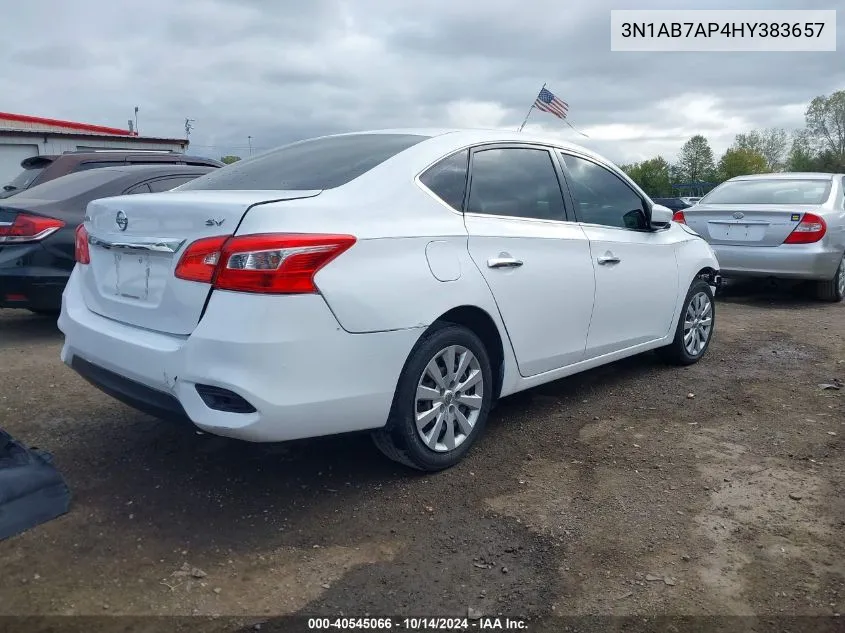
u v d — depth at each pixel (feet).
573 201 14.84
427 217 11.74
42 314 25.57
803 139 265.34
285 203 10.21
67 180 23.29
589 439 13.93
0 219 20.93
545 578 9.41
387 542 10.23
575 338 14.52
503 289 12.60
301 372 9.89
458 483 11.98
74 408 15.16
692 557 9.85
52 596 8.91
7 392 16.20
